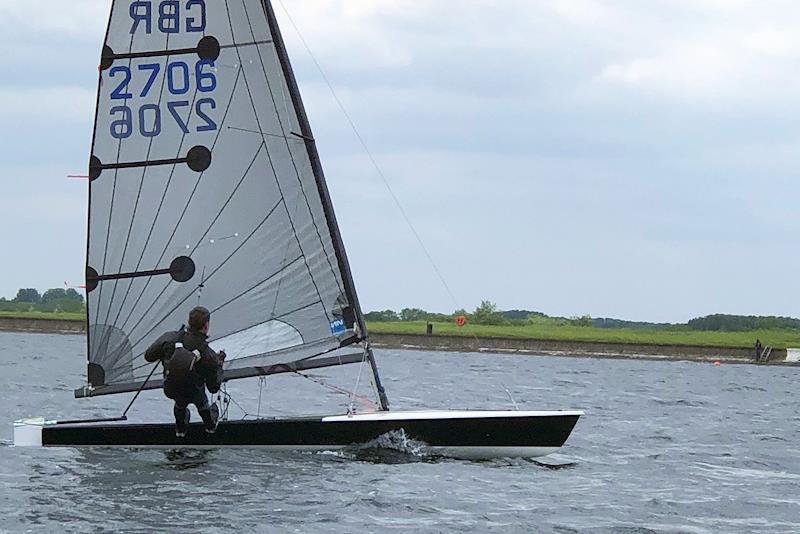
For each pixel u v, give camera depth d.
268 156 38.22
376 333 177.00
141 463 34.00
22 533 25.41
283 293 38.31
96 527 26.08
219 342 38.19
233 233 38.25
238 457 35.25
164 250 38.25
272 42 37.97
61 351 116.75
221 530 26.09
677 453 44.09
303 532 26.34
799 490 35.59
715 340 195.12
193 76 38.19
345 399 64.94
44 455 35.25
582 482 34.94
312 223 38.28
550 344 172.75
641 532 28.14
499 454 37.19
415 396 69.69
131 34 38.06
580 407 65.25
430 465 35.47
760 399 82.88
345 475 32.97
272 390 73.06
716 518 30.39
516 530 27.69
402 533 26.75
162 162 38.16
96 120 38.03
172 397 34.47
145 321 38.28
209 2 38.06
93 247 38.16
